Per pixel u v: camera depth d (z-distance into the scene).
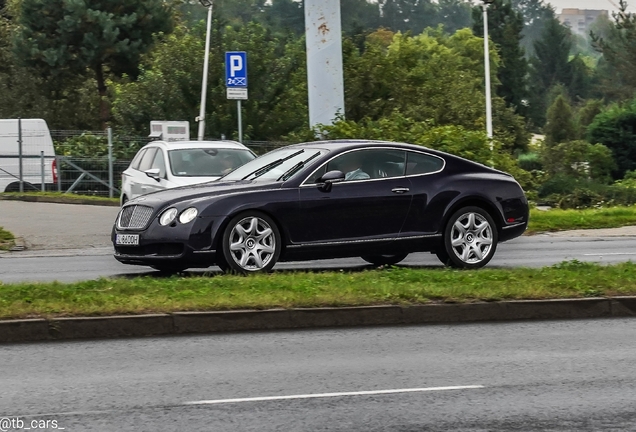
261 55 46.94
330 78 32.59
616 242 25.20
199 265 15.30
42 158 41.53
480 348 11.03
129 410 8.38
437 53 98.50
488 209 16.97
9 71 70.88
